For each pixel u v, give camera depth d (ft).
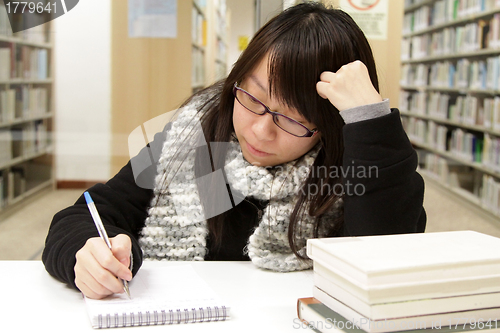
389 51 5.33
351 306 1.66
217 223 3.08
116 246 2.12
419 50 9.95
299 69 2.42
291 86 2.44
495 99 8.74
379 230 2.58
